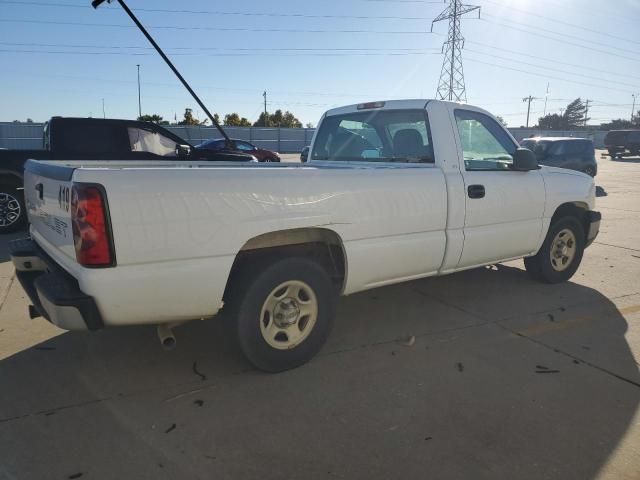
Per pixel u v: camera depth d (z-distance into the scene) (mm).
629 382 3338
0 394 3090
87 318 2654
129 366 3482
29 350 3719
